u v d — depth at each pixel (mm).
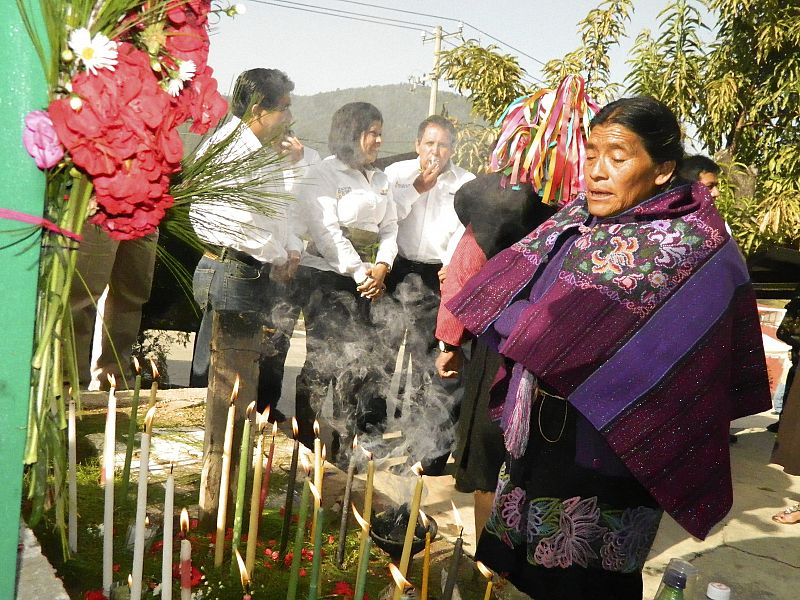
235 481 1926
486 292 1812
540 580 1680
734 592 2561
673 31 5172
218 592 1632
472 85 3730
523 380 1673
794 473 3613
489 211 2135
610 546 1610
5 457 1128
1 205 1054
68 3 1048
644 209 1610
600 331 1561
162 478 2309
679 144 1587
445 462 3119
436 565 2145
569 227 1730
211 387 1889
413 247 3148
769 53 5164
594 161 1590
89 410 2982
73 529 1662
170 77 1158
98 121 1031
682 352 1541
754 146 5312
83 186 1138
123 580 1574
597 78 4715
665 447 1538
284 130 1699
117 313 3305
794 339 4039
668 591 1540
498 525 1797
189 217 1415
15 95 1032
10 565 1163
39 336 1169
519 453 1663
